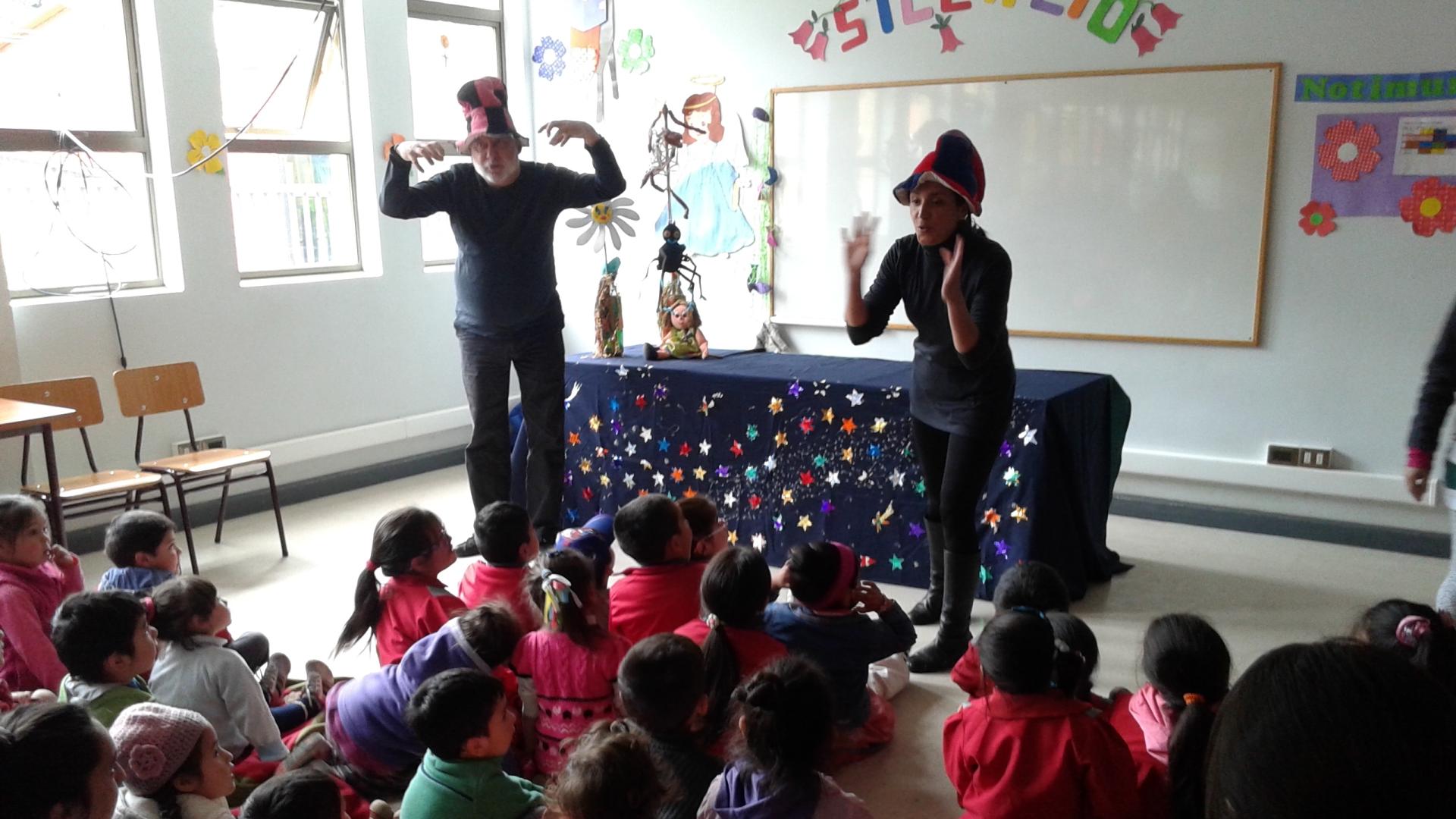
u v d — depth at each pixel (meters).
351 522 4.53
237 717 2.09
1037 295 4.60
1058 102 4.39
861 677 2.41
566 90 5.73
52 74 4.14
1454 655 1.64
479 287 3.58
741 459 3.82
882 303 2.89
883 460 3.52
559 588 2.13
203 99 4.44
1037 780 1.74
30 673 2.32
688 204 5.39
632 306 5.70
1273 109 3.99
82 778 1.25
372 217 5.21
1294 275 4.07
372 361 5.24
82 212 4.23
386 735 2.12
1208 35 4.09
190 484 4.48
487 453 3.77
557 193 3.58
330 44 5.04
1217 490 4.35
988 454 2.82
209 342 4.57
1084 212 4.43
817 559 2.37
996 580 3.36
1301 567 3.77
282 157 4.92
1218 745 0.50
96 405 3.84
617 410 4.07
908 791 2.35
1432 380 2.07
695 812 1.75
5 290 3.77
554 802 1.49
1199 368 4.31
